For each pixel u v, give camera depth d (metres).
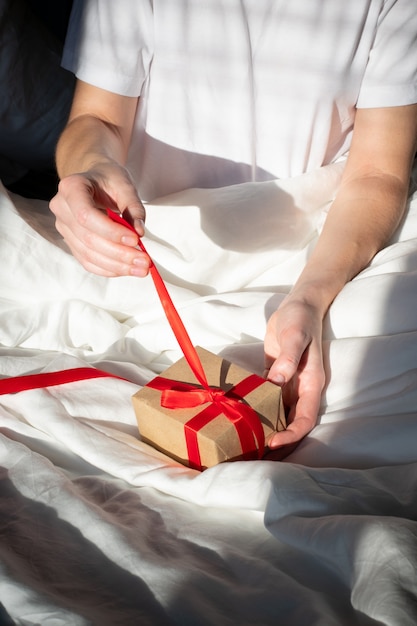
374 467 1.05
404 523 0.91
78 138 1.33
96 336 1.30
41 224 1.42
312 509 0.96
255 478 0.98
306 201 1.39
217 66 1.39
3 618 0.86
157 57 1.41
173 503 1.00
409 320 1.17
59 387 1.15
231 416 1.04
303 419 1.09
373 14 1.36
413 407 1.08
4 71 1.76
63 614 0.86
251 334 1.25
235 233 1.35
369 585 0.87
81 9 1.40
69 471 1.07
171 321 1.06
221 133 1.45
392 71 1.35
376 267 1.25
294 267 1.37
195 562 0.92
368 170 1.35
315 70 1.39
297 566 0.92
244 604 0.88
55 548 0.94
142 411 1.07
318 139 1.45
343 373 1.13
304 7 1.36
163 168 1.50
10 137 1.81
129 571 0.91
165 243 1.37
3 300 1.32
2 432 1.10
